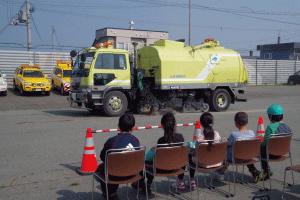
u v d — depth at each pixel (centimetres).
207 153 440
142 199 441
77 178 527
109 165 376
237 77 1499
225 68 1455
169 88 1308
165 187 493
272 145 473
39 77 2072
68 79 2128
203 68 1392
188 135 889
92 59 1202
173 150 414
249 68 3428
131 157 386
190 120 1166
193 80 1370
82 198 441
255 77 3475
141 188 484
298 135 898
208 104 1465
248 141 458
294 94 2628
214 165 458
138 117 1247
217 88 1480
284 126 493
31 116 1287
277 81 3606
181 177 477
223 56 1452
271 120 505
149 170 432
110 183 382
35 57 2416
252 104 1897
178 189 482
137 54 1414
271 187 490
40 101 1870
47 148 725
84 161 552
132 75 1286
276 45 5741
